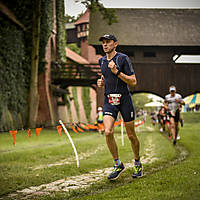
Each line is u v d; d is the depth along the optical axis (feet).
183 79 273.75
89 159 64.28
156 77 275.59
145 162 59.52
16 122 210.79
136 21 307.99
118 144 99.96
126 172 47.55
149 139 119.85
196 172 40.86
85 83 291.38
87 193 35.50
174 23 310.04
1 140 119.96
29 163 61.93
